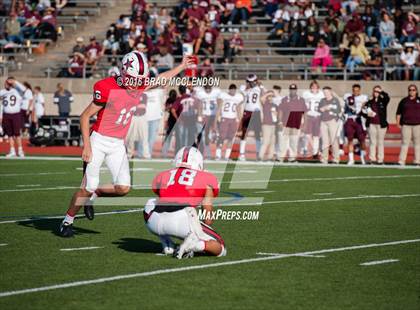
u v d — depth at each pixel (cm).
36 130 6225
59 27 8025
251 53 7431
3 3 8338
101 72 7288
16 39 7912
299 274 1808
